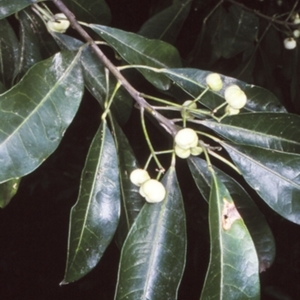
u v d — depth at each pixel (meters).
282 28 1.13
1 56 0.70
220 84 0.61
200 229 1.18
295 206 0.57
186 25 1.17
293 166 0.57
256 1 1.18
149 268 0.56
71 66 0.55
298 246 1.60
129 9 1.35
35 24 0.71
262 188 0.57
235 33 1.03
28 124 0.53
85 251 0.58
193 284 1.50
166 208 0.57
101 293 1.63
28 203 1.72
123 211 0.65
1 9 0.57
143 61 0.65
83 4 0.76
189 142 0.56
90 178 0.58
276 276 1.58
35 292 1.65
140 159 1.35
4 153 0.52
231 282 0.54
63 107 0.54
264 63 1.07
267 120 0.59
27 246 1.69
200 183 0.62
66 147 1.73
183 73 0.62
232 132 0.59
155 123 0.75
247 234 0.55
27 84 0.54
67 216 1.73
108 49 1.25
